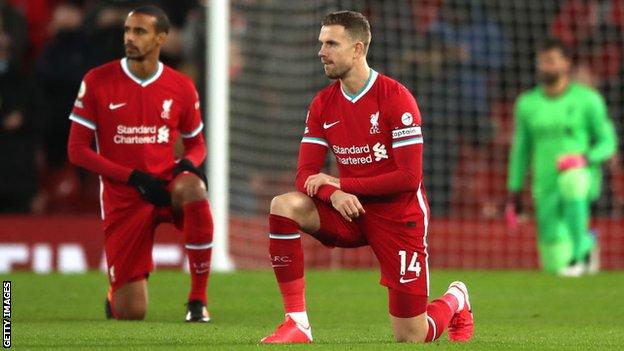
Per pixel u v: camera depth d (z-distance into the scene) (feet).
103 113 92.27
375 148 73.97
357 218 74.33
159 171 93.20
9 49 165.99
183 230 93.66
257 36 177.47
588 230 148.05
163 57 175.01
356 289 118.32
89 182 176.35
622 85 183.42
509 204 147.54
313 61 176.96
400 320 74.54
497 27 183.42
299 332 73.05
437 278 130.31
